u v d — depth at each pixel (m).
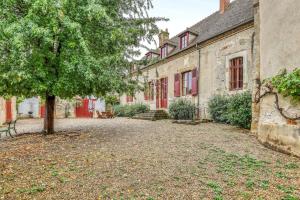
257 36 8.49
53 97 9.14
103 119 18.98
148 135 8.34
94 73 7.39
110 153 5.77
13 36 6.34
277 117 6.14
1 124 15.63
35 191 3.66
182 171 4.51
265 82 6.82
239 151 5.98
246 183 3.96
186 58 15.77
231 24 12.41
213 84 13.16
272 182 4.03
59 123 15.12
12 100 18.81
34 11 6.64
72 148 6.42
